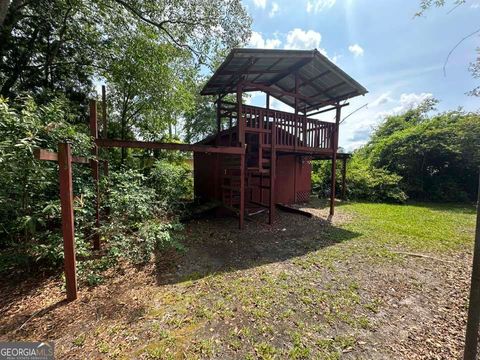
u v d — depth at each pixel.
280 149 6.42
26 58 7.52
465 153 10.78
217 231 5.57
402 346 2.01
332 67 5.92
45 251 2.83
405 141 12.26
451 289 2.98
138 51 8.34
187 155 12.95
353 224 6.24
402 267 3.62
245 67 5.39
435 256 4.05
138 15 8.03
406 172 12.05
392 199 10.45
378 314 2.46
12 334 2.09
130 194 4.08
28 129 2.49
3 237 3.11
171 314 2.41
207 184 8.34
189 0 8.52
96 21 7.80
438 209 8.63
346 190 11.05
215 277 3.25
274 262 3.79
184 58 9.90
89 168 3.93
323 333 2.17
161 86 9.02
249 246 4.56
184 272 3.40
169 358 1.85
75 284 2.60
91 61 8.58
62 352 1.89
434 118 12.19
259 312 2.46
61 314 2.37
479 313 1.45
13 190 2.76
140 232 3.71
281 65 6.18
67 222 2.54
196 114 17.45
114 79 8.72
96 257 3.60
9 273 3.09
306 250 4.35
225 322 2.30
